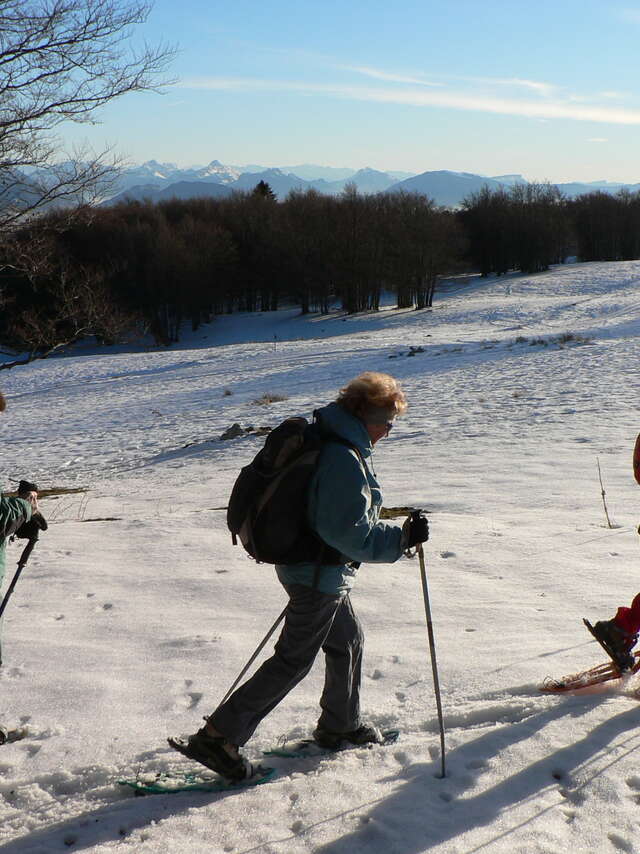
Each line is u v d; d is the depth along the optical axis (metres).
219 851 2.89
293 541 3.24
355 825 3.00
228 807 3.17
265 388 28.81
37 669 4.65
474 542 7.29
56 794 3.44
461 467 11.92
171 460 16.92
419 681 4.29
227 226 95.06
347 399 3.33
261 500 3.24
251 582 6.26
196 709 4.05
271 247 89.00
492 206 108.19
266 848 2.88
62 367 44.50
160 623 5.39
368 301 87.88
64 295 13.27
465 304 75.31
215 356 43.75
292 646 3.35
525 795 3.15
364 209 83.69
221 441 18.17
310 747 3.68
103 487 14.08
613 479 10.14
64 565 7.13
